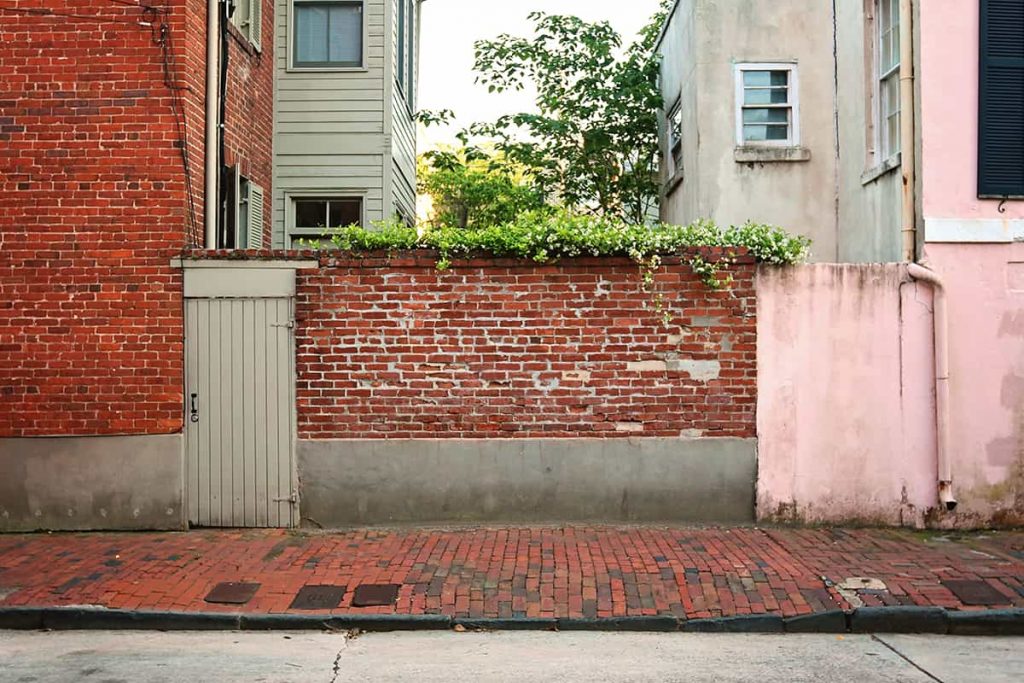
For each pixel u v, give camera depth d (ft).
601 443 32.17
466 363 32.09
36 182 31.73
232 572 27.30
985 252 32.35
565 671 20.98
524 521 32.19
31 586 26.02
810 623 24.20
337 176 45.73
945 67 32.65
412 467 32.12
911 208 32.96
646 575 26.86
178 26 31.94
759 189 43.62
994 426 32.32
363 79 45.96
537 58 53.98
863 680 20.44
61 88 31.86
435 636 23.77
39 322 31.68
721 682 20.25
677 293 32.04
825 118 43.60
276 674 20.76
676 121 50.78
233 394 31.94
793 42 43.91
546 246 31.81
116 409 31.73
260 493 31.96
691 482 32.19
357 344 32.04
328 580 26.66
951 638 23.84
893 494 32.22
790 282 32.17
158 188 31.73
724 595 25.49
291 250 31.94
